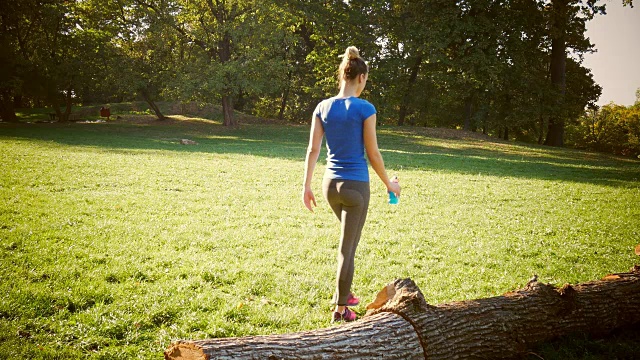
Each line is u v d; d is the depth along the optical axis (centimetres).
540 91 3559
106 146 2175
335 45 3822
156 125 3744
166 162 1697
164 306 470
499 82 3475
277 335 315
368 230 857
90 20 3631
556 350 405
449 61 3353
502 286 583
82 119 4281
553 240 840
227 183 1317
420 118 4859
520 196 1336
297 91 4719
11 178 1152
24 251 614
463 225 935
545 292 423
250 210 980
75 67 3578
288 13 3444
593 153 3278
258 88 3262
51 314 446
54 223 767
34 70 3575
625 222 1016
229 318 459
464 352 355
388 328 338
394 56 3838
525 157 2736
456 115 4588
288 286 550
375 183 1474
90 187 1127
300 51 4631
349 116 437
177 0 3450
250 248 700
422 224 924
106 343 401
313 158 460
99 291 497
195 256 643
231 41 3391
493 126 4025
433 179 1616
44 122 3731
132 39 3522
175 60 3616
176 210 939
